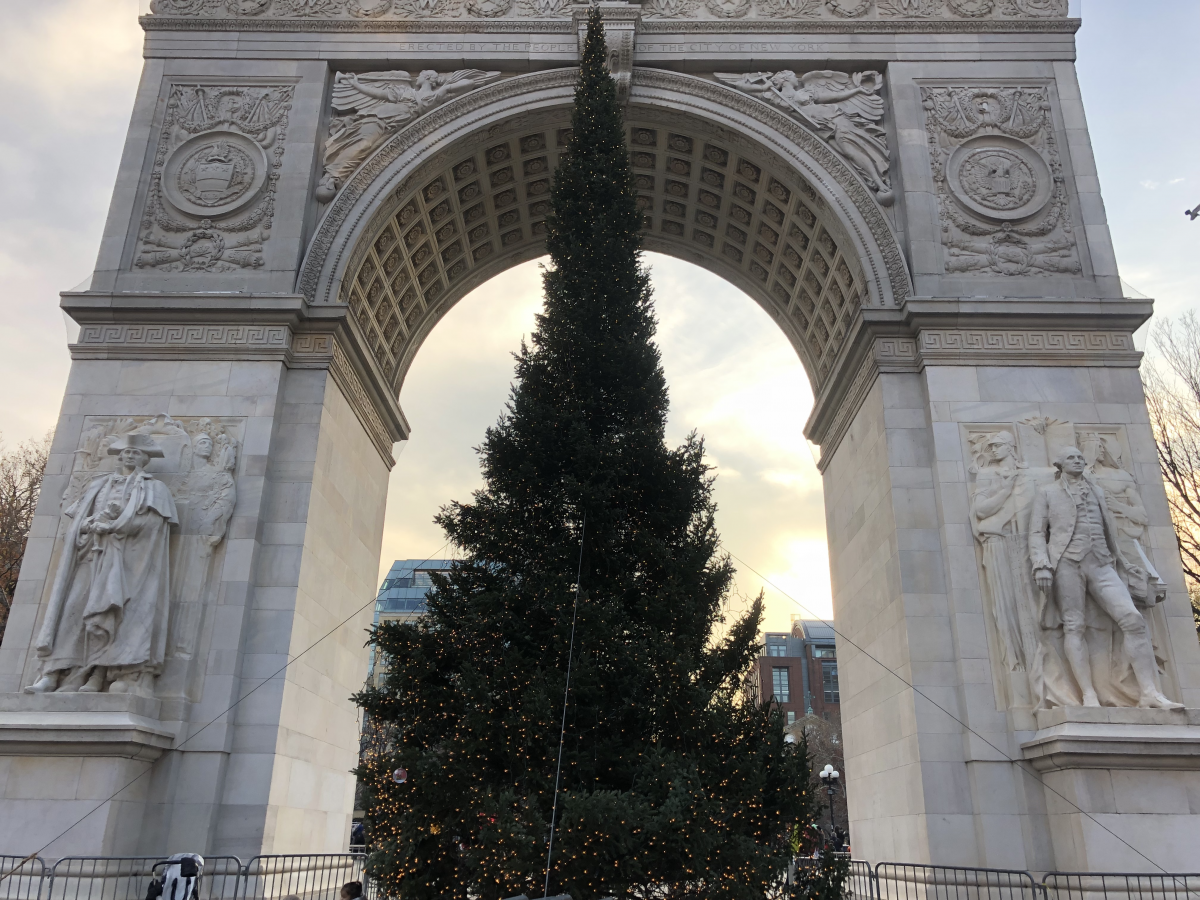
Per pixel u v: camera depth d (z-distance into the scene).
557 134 23.72
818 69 23.03
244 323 19.72
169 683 16.80
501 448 15.61
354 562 22.30
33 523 17.95
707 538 15.70
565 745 13.05
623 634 13.96
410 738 13.65
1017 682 16.80
